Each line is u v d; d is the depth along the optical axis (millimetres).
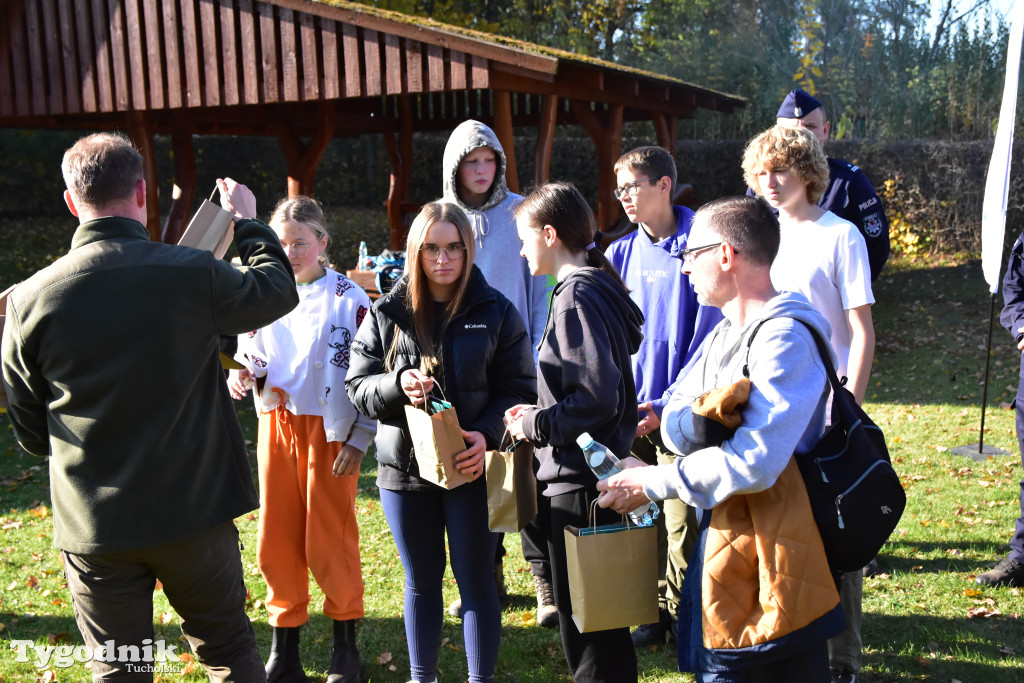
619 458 2645
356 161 19328
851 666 3072
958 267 12688
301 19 7641
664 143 10453
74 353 2256
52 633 3887
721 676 2027
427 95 12836
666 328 3588
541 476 2703
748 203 2150
